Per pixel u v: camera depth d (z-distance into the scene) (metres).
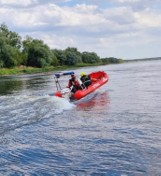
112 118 11.81
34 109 13.70
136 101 15.77
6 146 8.61
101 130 10.03
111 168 6.87
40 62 85.38
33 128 10.53
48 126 10.81
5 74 69.31
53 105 14.61
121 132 9.61
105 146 8.34
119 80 30.59
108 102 16.05
